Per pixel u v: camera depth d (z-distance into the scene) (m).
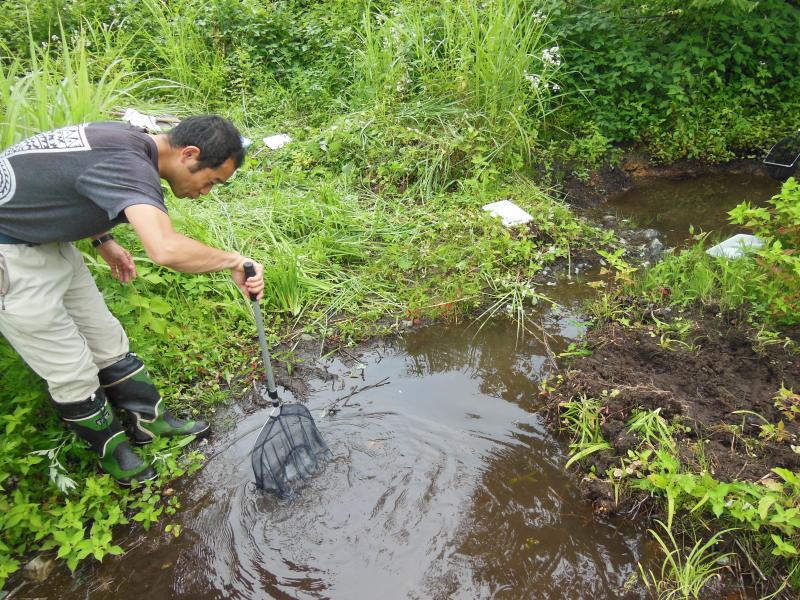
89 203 2.30
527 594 2.54
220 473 3.11
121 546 2.77
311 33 7.07
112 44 6.91
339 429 3.34
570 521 2.82
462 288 4.27
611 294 4.23
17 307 2.41
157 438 3.19
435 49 5.95
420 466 3.12
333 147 5.54
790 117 6.18
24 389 2.92
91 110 3.65
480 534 2.79
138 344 3.38
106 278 3.38
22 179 2.22
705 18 6.27
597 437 3.11
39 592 2.59
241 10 7.19
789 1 6.70
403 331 4.07
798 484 2.44
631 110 6.21
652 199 5.69
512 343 3.95
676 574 2.52
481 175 5.30
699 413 3.15
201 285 4.02
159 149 2.35
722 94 6.29
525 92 5.82
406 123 5.71
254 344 3.88
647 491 2.83
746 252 4.11
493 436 3.29
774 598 2.45
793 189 3.68
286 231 4.70
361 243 4.71
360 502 2.95
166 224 2.22
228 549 2.75
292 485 3.00
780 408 3.08
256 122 6.35
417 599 2.53
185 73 6.64
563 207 5.25
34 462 2.75
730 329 3.67
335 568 2.67
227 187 5.14
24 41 6.86
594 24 6.23
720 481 2.72
